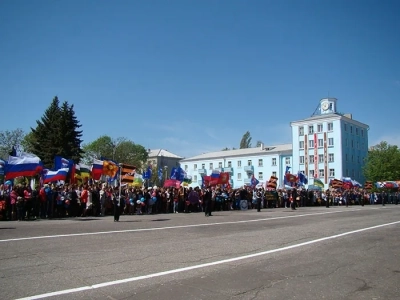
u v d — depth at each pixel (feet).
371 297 19.38
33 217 64.95
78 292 19.47
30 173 66.90
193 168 311.06
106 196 75.66
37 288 20.16
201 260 28.04
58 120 181.57
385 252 32.55
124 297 18.71
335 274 24.25
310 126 244.01
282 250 32.96
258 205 94.22
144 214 80.69
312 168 239.50
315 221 63.10
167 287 20.58
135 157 270.26
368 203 172.35
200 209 94.12
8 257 28.35
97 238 38.83
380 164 227.61
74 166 79.77
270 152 263.90
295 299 18.80
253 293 19.65
